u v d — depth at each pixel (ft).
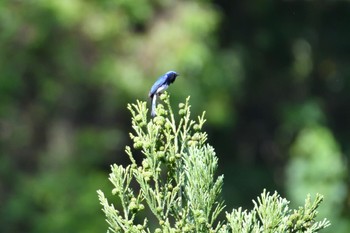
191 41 57.62
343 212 55.72
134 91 56.54
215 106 59.57
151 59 57.00
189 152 13.93
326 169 59.41
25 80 56.85
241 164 68.39
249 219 13.78
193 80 57.67
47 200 54.65
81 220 53.36
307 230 13.57
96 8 56.39
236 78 63.77
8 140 56.80
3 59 55.57
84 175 55.93
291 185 60.59
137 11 57.21
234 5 68.49
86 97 57.31
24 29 55.62
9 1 55.31
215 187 13.84
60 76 56.75
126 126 58.23
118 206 53.78
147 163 13.78
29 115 57.26
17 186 55.47
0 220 54.54
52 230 53.21
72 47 55.93
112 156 58.13
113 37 56.54
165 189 13.79
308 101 68.85
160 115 13.89
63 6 54.70
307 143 60.75
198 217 13.53
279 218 13.61
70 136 57.52
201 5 59.26
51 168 56.80
